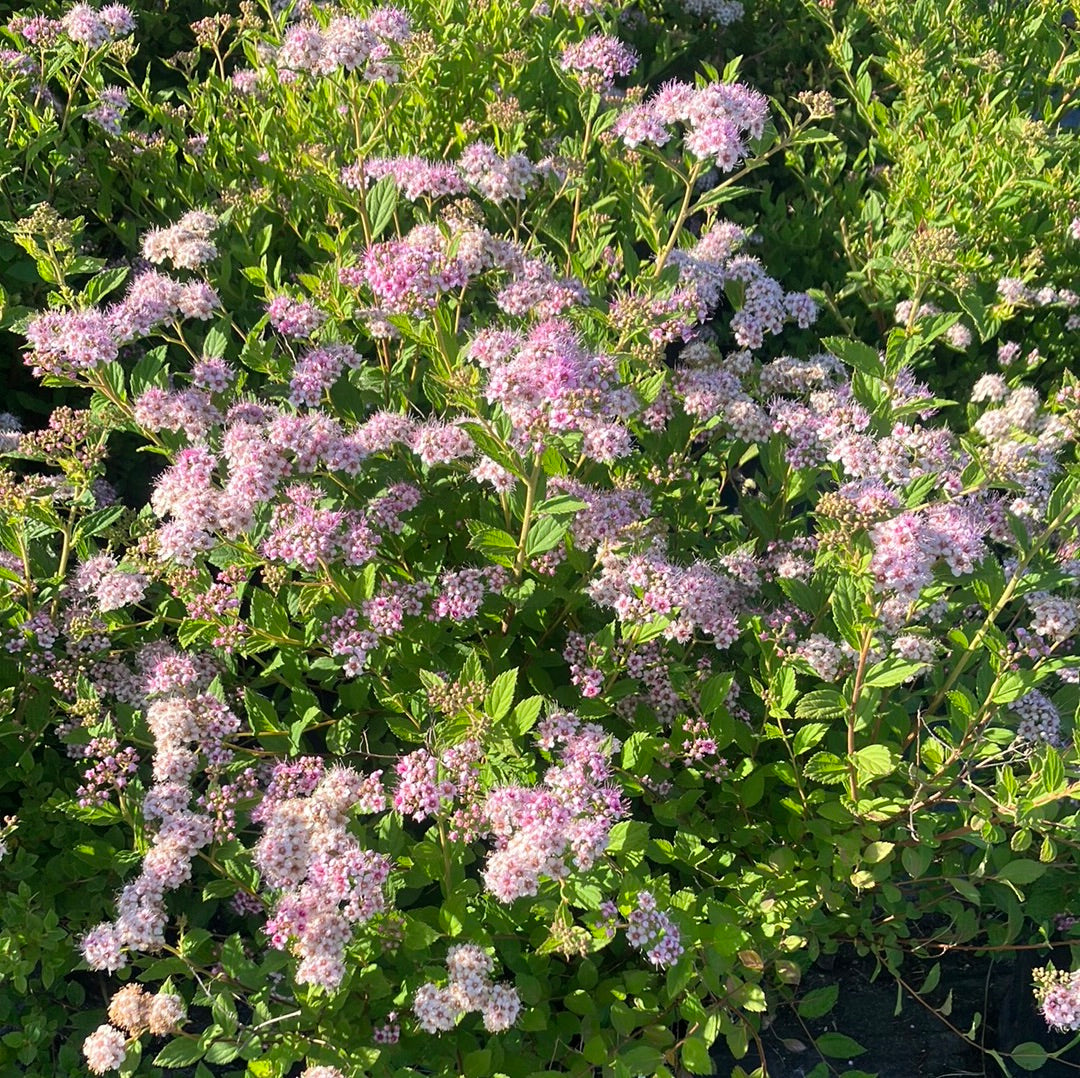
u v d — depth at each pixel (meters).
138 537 1.10
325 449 1.06
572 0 1.38
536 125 1.40
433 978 1.00
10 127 1.27
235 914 1.09
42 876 1.07
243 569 1.07
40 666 1.09
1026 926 1.11
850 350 1.10
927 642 1.05
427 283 1.09
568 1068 1.03
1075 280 1.39
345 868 0.98
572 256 1.21
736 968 1.04
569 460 1.12
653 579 1.05
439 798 1.00
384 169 1.18
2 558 1.10
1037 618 1.05
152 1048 1.06
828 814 1.05
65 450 1.09
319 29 1.19
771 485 1.14
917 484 1.04
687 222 1.45
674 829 1.10
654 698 1.09
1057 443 1.07
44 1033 1.03
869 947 1.08
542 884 1.01
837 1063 1.08
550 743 1.04
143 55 1.49
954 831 1.06
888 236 1.40
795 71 1.70
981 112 1.46
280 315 1.14
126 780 1.05
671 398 1.14
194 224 1.15
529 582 1.08
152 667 1.09
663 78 1.64
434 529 1.12
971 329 1.37
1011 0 1.74
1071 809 1.06
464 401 1.03
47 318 1.07
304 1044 0.99
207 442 1.08
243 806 1.04
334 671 1.10
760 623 1.08
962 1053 1.09
